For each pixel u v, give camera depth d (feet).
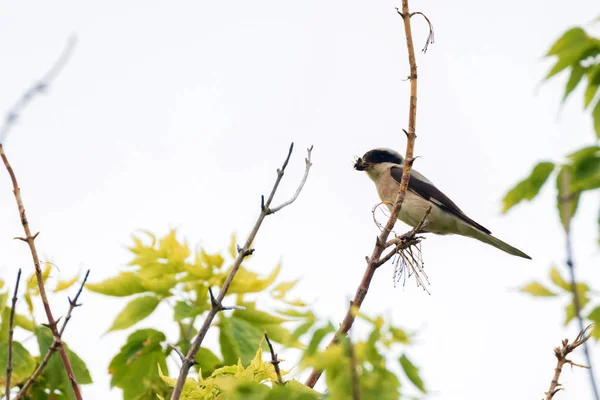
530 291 19.26
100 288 37.55
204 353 37.37
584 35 23.65
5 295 33.35
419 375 18.89
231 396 22.30
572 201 20.66
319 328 19.42
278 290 37.83
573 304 18.86
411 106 34.91
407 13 35.06
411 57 34.94
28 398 33.06
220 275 38.22
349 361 19.08
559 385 26.30
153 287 37.93
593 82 23.71
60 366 33.04
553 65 23.71
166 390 34.99
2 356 32.71
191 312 36.83
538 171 21.77
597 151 21.39
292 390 22.20
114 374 37.42
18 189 28.19
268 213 28.40
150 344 37.37
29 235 28.07
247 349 35.88
